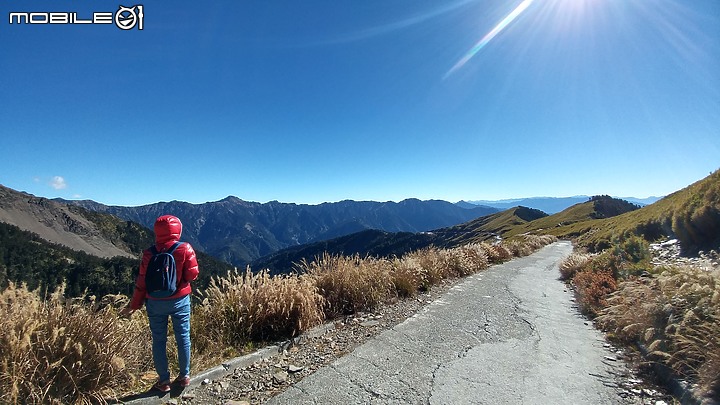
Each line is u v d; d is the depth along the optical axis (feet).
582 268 41.91
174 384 12.81
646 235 55.88
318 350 17.19
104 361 11.70
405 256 36.22
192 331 16.87
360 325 21.20
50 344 11.03
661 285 18.11
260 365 15.40
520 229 332.80
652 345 14.15
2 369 10.09
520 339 19.17
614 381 14.02
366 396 12.59
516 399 12.48
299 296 19.69
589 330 21.26
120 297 14.76
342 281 24.76
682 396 12.26
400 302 26.81
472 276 41.55
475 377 14.20
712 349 12.51
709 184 42.19
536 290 34.96
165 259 12.16
